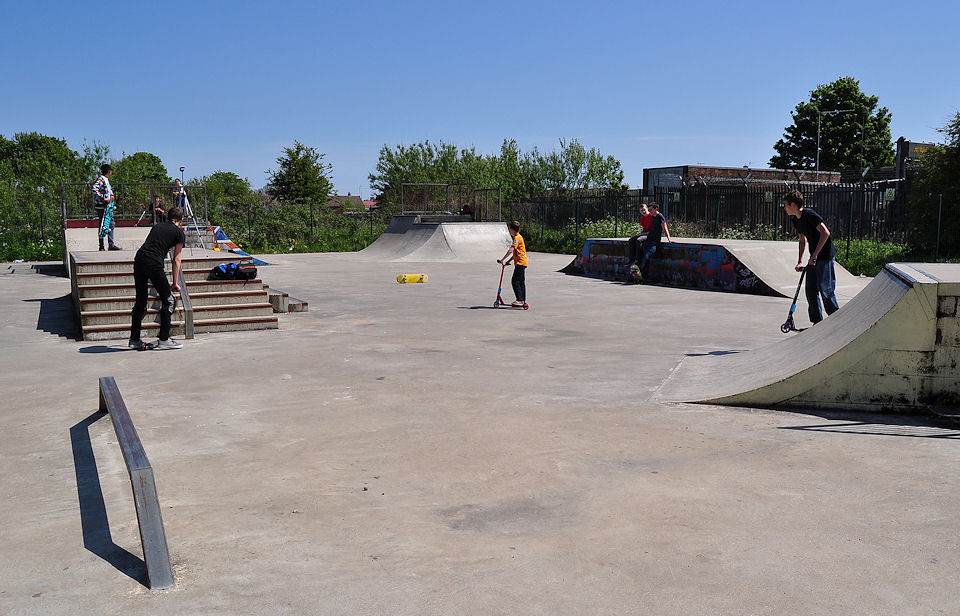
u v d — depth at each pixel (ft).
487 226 89.66
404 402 19.77
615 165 161.07
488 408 19.04
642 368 23.93
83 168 112.37
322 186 162.09
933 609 8.88
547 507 12.36
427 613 8.95
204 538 11.27
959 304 17.33
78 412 19.36
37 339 31.32
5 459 15.57
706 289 49.57
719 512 12.04
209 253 40.04
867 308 19.93
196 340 30.66
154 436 16.94
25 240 88.79
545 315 37.35
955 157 66.54
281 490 13.37
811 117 202.90
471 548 10.79
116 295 33.35
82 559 10.71
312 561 10.43
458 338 30.45
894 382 17.93
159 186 81.97
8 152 229.04
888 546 10.67
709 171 115.65
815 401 18.49
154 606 9.20
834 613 8.82
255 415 18.66
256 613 8.98
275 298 38.58
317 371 24.06
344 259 84.99
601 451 15.37
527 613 8.92
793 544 10.78
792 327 27.71
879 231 80.23
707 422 17.53
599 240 60.03
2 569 10.39
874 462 14.48
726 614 8.84
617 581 9.71
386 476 14.03
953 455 14.87
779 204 85.81
